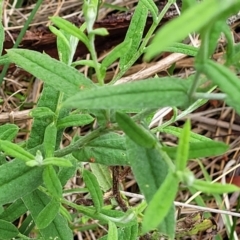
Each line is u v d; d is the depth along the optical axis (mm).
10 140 294
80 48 505
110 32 500
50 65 237
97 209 284
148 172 205
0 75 427
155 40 124
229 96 173
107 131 242
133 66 527
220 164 505
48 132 258
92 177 279
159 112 445
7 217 312
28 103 481
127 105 182
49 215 271
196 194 423
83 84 233
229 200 478
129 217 289
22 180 260
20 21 548
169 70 499
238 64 205
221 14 149
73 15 537
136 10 300
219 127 532
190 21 124
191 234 404
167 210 176
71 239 295
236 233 468
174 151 202
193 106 311
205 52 169
